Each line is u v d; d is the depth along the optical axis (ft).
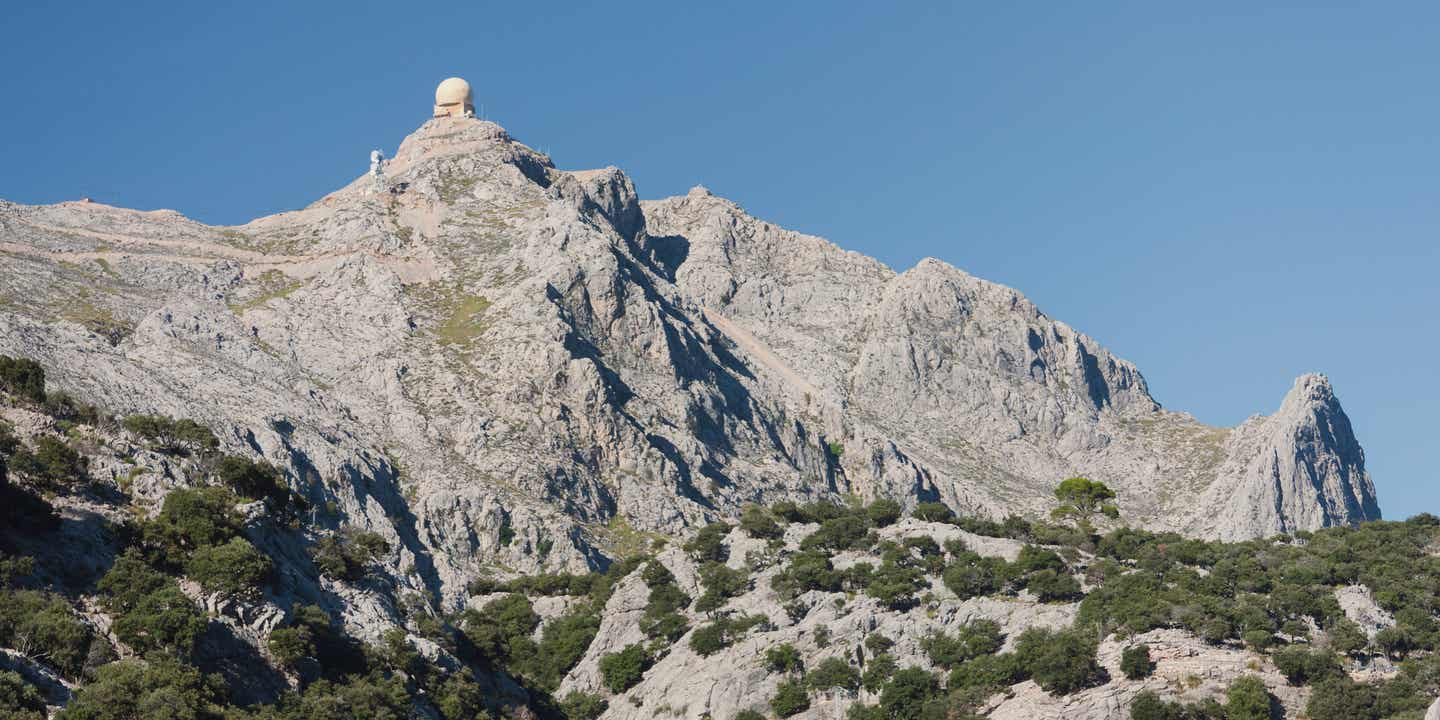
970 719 605.73
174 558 472.03
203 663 440.04
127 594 442.91
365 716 458.50
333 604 513.86
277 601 480.64
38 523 455.63
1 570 428.97
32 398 536.42
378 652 496.64
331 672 477.77
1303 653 613.52
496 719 539.70
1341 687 593.42
